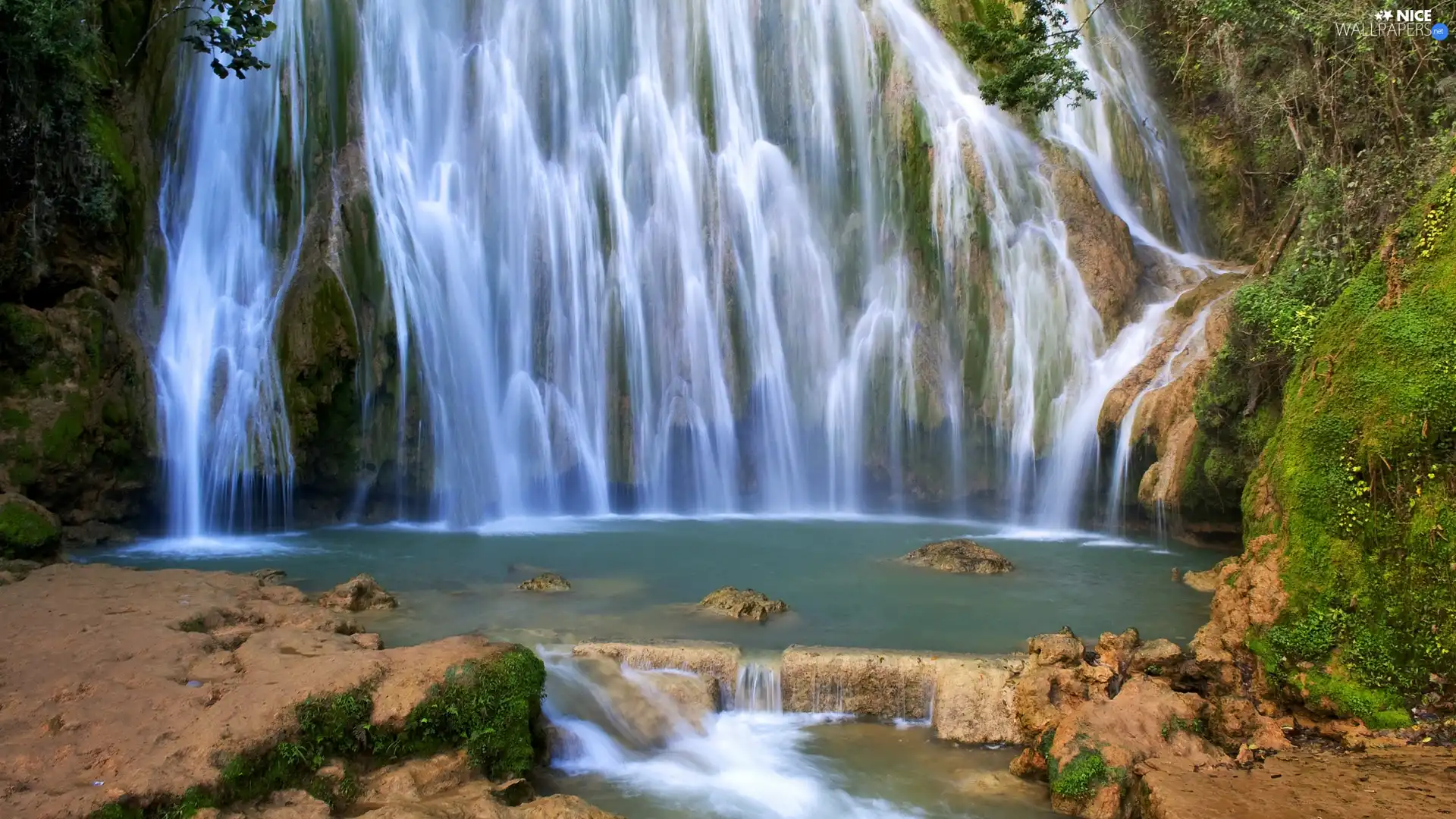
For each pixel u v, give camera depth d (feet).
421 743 24.03
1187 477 53.52
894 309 74.23
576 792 25.99
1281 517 32.35
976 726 29.35
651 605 39.60
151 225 60.44
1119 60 91.15
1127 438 59.26
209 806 19.99
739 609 37.60
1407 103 49.62
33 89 52.03
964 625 36.81
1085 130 84.74
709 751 28.53
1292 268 47.80
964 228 73.10
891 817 24.99
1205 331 59.62
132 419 54.95
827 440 73.56
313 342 59.72
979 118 76.95
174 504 57.36
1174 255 78.54
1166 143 89.15
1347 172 47.65
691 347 73.26
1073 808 24.94
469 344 67.31
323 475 61.46
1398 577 28.37
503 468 67.41
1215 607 33.06
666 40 78.89
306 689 23.58
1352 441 30.30
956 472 70.49
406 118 70.64
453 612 38.17
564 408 70.03
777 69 80.23
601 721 28.71
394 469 62.95
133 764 20.35
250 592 35.29
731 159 77.71
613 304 72.69
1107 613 38.86
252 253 63.36
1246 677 30.04
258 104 64.80
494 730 24.93
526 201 72.28
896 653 31.40
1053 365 68.13
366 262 63.00
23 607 31.12
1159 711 27.20
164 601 32.30
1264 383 48.06
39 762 20.31
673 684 30.37
